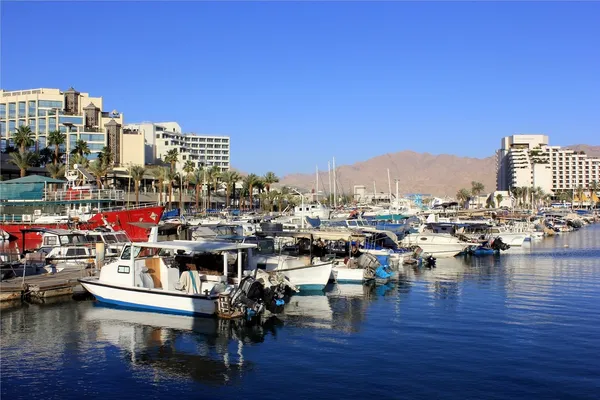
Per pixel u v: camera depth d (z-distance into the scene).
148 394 18.78
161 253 34.56
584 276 47.03
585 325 28.17
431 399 18.28
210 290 29.84
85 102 160.62
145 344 24.33
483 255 66.69
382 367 21.42
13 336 25.39
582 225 144.25
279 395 18.66
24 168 97.25
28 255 40.72
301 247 46.16
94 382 19.88
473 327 27.80
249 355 22.92
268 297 29.94
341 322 28.80
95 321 27.97
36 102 154.25
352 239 43.91
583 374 20.62
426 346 24.30
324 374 20.66
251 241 42.38
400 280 44.66
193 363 21.92
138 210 58.91
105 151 123.38
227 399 18.36
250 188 138.62
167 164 168.75
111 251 43.47
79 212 60.47
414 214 91.69
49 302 32.00
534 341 25.09
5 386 19.45
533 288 40.34
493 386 19.44
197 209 120.50
